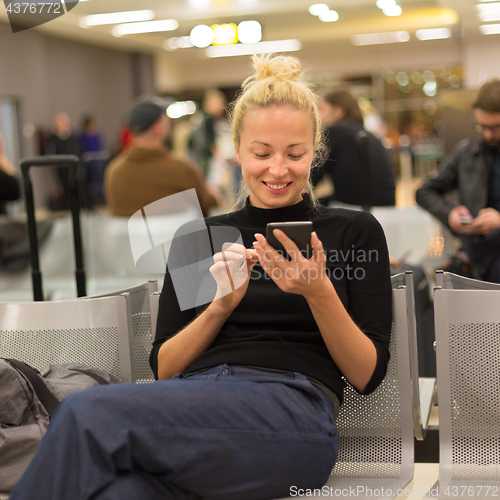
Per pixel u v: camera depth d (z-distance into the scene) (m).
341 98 3.44
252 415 1.12
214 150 10.15
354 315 1.34
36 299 2.00
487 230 2.42
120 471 1.03
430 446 1.62
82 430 1.00
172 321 1.42
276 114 1.30
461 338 1.36
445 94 4.39
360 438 1.43
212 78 16.75
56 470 0.99
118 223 3.15
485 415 1.35
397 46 14.51
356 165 3.29
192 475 1.08
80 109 13.86
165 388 1.10
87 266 3.20
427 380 1.86
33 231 1.99
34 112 12.23
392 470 1.38
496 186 2.57
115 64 15.00
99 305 1.54
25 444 1.25
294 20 11.45
